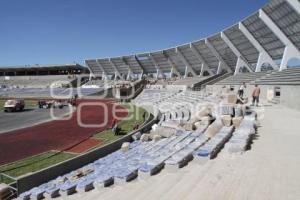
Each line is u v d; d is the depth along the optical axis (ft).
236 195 22.54
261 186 23.86
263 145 36.24
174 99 130.62
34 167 47.55
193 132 48.60
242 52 177.27
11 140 70.18
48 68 358.02
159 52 245.45
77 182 34.91
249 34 155.22
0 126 92.89
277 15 127.65
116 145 55.31
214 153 33.19
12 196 35.81
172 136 52.75
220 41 185.06
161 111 100.27
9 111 133.49
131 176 31.30
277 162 29.50
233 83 144.05
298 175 25.88
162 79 243.40
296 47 132.36
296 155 31.73
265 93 100.17
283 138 39.70
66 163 42.91
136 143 57.47
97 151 49.67
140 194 26.40
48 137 72.69
